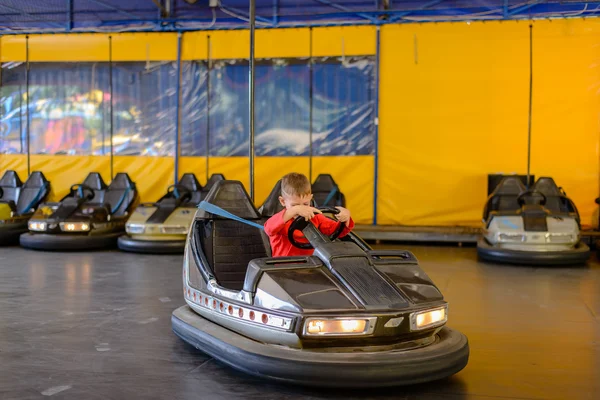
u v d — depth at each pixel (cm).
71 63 716
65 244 564
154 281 416
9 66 726
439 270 471
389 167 666
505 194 562
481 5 656
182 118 703
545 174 644
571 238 496
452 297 369
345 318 197
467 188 654
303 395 201
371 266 220
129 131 710
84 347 255
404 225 663
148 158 708
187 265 273
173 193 625
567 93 637
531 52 598
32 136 727
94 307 334
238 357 210
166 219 557
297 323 197
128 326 292
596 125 634
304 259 223
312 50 675
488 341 271
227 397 199
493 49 645
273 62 684
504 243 507
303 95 681
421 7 668
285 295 203
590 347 262
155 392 202
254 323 214
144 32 703
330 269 216
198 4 702
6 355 243
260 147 692
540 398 200
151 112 705
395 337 203
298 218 234
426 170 660
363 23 661
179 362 235
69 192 709
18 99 729
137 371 224
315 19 685
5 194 687
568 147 639
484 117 649
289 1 687
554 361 241
